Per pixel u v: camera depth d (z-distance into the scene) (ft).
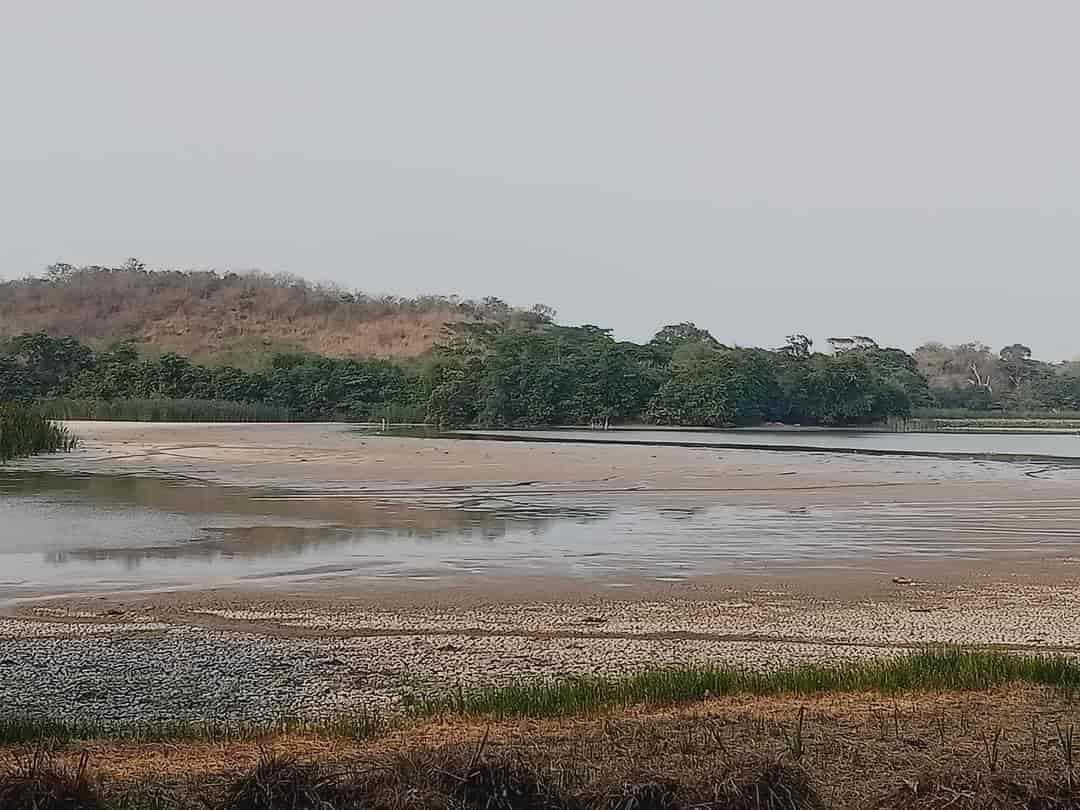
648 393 305.73
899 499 101.40
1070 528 80.84
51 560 63.05
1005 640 45.14
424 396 310.04
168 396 317.42
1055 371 481.46
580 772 26.50
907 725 30.68
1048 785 24.79
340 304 477.77
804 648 43.37
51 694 36.24
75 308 465.06
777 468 137.80
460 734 30.07
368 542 71.05
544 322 440.04
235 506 90.22
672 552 68.13
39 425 156.04
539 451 165.89
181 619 48.29
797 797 24.63
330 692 36.47
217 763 27.68
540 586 56.75
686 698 33.60
